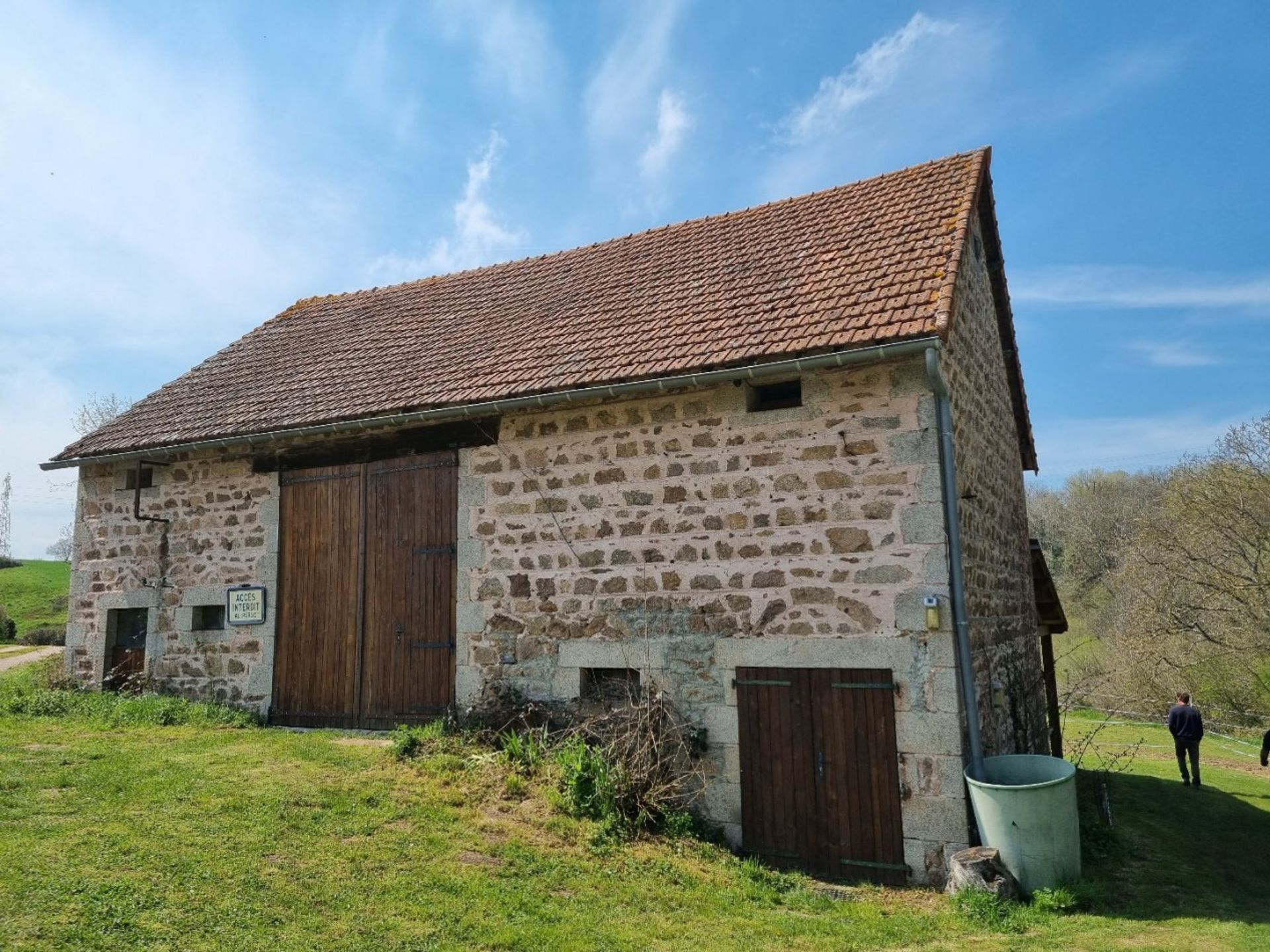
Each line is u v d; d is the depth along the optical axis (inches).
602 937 183.0
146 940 158.4
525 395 301.1
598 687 300.0
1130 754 574.9
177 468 394.9
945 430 255.4
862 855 248.8
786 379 279.7
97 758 269.4
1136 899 230.2
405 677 332.2
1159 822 344.2
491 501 323.6
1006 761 253.1
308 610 355.9
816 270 314.8
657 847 246.2
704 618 280.4
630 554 295.6
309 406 359.9
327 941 166.9
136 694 383.6
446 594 328.8
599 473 305.0
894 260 298.0
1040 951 186.5
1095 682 846.5
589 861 225.9
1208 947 188.4
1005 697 304.8
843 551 262.7
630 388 284.8
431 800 248.7
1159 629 824.3
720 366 271.7
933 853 240.4
